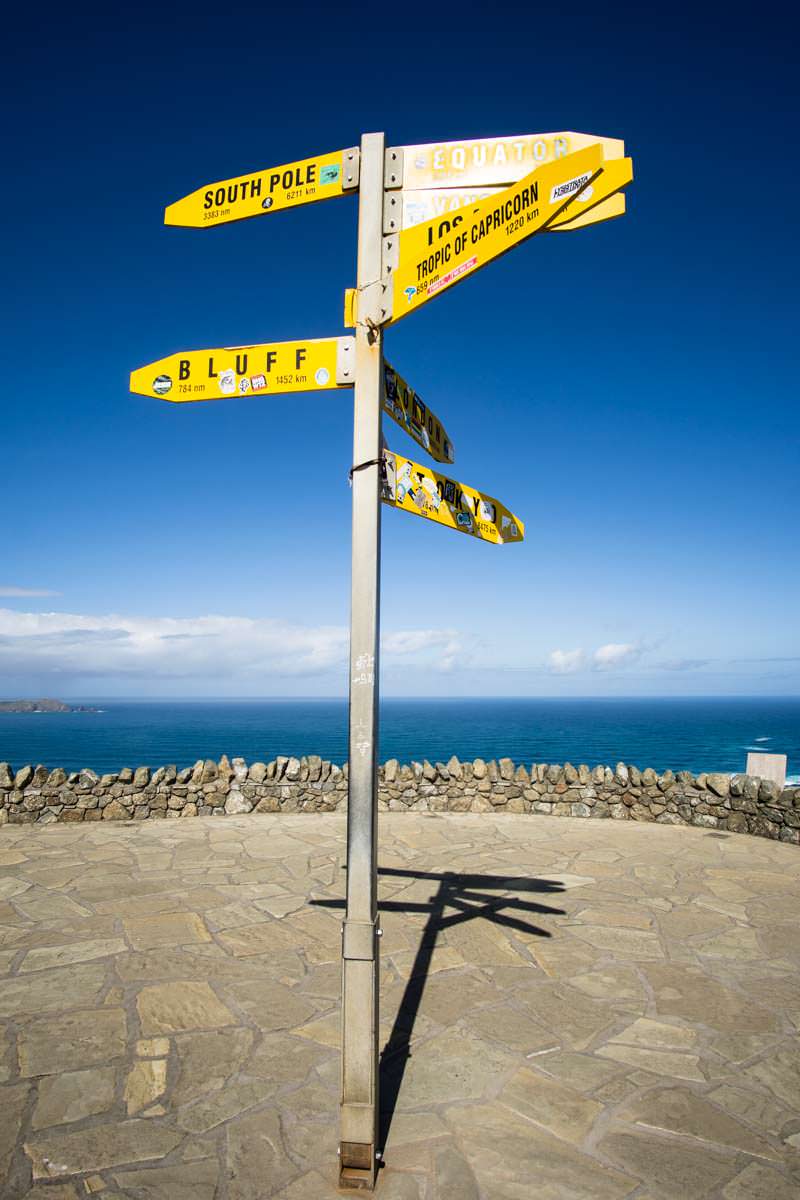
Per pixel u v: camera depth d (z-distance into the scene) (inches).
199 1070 143.3
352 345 125.3
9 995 178.5
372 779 113.0
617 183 102.0
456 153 125.2
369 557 116.6
